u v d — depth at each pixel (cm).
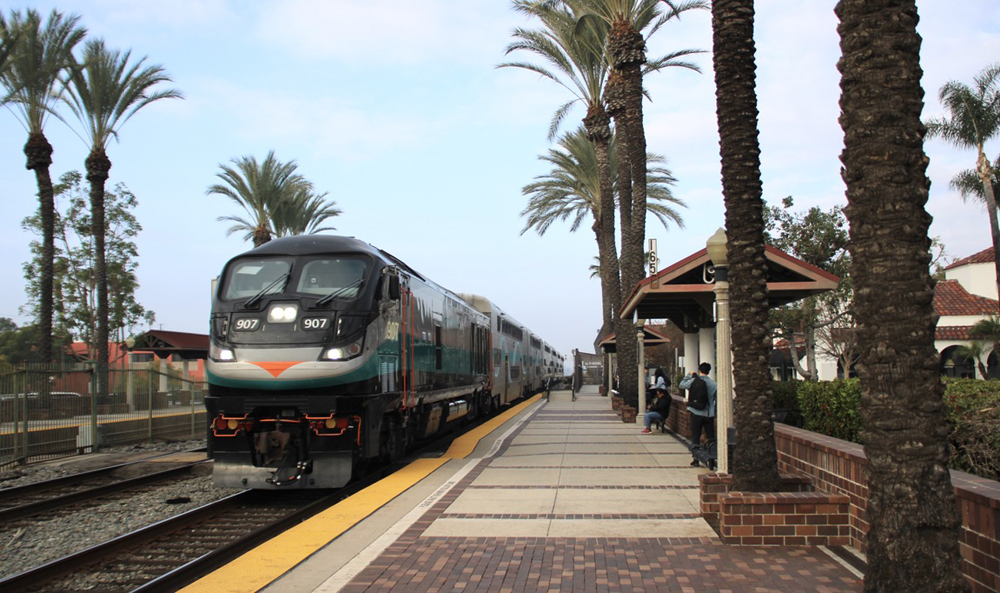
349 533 837
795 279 1466
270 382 1198
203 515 1091
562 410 3259
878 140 507
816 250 2836
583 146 3700
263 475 1208
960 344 4034
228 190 4019
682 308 2036
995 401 802
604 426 2327
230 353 1223
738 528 762
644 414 2230
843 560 699
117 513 1155
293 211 4203
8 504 1270
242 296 1274
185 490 1359
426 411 1761
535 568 683
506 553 736
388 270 1353
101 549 861
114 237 4569
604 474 1255
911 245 500
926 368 495
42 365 1956
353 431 1228
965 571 568
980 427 772
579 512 930
